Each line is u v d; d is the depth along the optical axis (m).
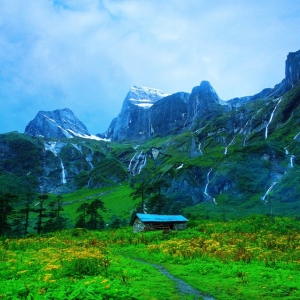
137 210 90.12
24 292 10.87
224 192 104.44
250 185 101.00
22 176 195.25
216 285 15.23
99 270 16.61
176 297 12.85
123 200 131.00
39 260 20.03
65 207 137.88
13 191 168.38
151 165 195.62
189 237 41.78
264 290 14.03
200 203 101.94
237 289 14.34
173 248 29.22
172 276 17.97
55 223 78.12
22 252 26.30
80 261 17.41
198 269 19.83
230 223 52.25
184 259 24.39
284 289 14.06
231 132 184.50
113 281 13.72
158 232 48.44
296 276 16.97
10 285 12.46
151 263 24.83
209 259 23.83
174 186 117.00
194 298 12.81
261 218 53.91
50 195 175.62
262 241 33.75
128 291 11.21
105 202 134.75
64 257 20.73
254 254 25.12
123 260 23.06
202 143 191.50
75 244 35.19
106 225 91.75
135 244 38.66
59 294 9.75
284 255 24.98
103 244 37.16
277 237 37.81
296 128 133.88
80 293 9.98
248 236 38.00
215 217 74.38
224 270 19.14
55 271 15.81
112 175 191.38
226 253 24.83
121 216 102.94
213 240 34.31
